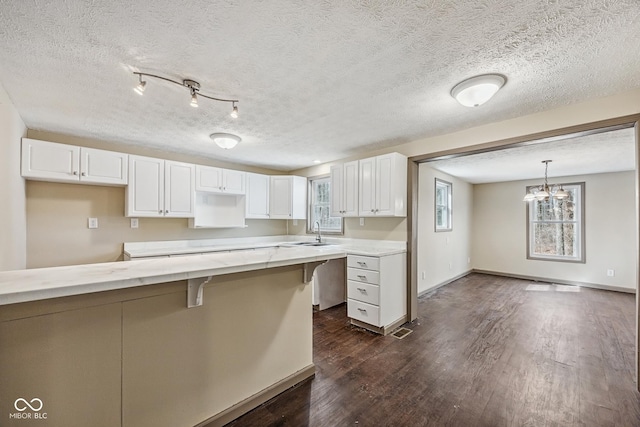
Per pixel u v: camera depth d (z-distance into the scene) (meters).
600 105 2.21
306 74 1.87
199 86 2.02
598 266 5.14
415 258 3.54
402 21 1.36
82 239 3.23
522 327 3.26
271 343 1.99
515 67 1.78
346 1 1.23
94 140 3.32
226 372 1.74
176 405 1.53
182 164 3.71
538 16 1.32
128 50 1.58
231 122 2.76
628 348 2.72
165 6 1.25
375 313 3.08
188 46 1.55
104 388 1.31
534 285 5.37
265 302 1.95
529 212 5.95
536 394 2.00
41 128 2.89
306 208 5.00
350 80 1.95
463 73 1.86
